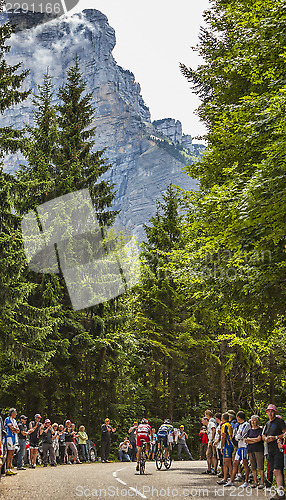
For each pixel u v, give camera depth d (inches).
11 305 795.4
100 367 1084.5
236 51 542.3
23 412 1018.1
